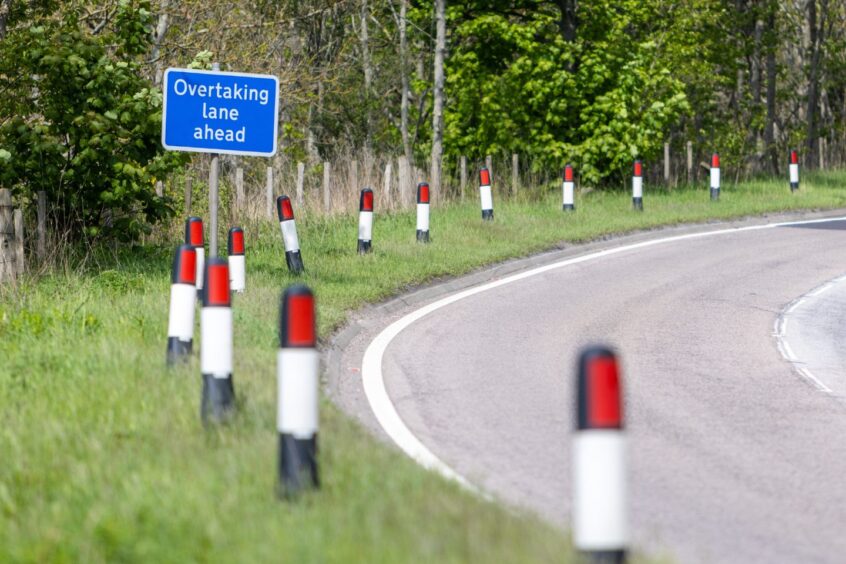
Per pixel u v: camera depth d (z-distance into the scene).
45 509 13.62
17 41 36.78
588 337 30.34
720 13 94.31
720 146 92.94
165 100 26.88
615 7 78.00
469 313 33.81
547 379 25.12
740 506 16.44
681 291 38.50
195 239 30.48
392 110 101.06
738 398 23.86
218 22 62.72
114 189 36.84
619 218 57.06
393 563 11.39
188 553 11.97
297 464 13.75
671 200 67.69
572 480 17.58
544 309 34.62
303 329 13.85
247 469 14.61
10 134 36.69
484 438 20.06
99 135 35.97
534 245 47.00
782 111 127.00
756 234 55.47
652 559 12.08
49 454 15.82
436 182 62.19
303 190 56.75
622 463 10.52
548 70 71.62
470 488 15.26
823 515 16.09
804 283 40.66
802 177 87.50
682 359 27.83
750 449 19.77
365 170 60.03
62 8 43.94
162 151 37.72
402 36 86.88
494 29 71.62
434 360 27.08
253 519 12.85
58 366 21.64
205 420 17.19
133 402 18.52
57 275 34.47
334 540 12.01
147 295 30.80
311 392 13.85
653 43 74.12
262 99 27.28
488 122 73.38
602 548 10.43
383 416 21.58
